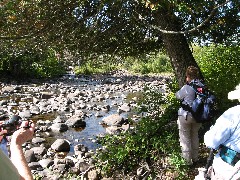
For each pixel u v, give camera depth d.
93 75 18.08
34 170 4.82
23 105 9.58
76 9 4.00
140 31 4.75
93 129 7.12
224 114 2.02
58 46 4.36
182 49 4.43
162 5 3.15
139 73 19.36
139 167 3.98
